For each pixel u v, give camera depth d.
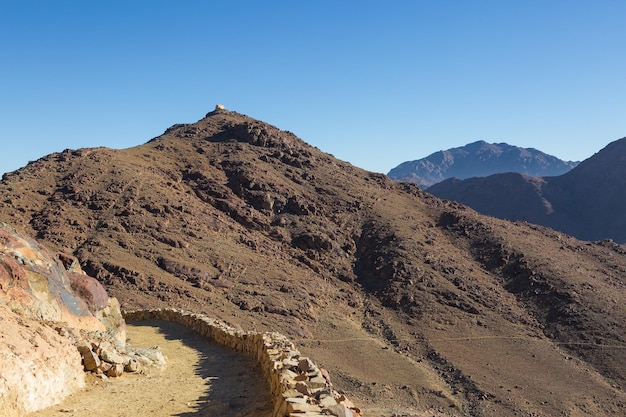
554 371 61.19
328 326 71.00
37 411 11.21
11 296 14.62
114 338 18.45
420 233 100.50
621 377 60.44
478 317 76.94
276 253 90.19
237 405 13.05
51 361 12.55
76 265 21.41
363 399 50.56
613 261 98.12
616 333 69.88
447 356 64.44
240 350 21.91
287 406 9.35
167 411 12.42
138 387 14.50
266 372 15.95
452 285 84.44
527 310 80.25
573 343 69.88
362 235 100.44
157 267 72.69
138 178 94.88
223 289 73.06
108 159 99.12
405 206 114.00
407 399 52.44
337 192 111.56
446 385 57.25
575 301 78.38
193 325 29.08
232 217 96.69
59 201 83.00
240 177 105.88
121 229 79.19
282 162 119.44
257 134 125.56
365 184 120.38
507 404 52.47
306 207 103.50
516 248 95.00
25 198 82.44
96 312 19.83
